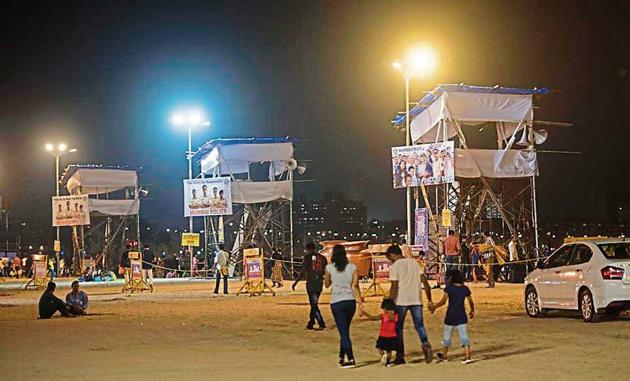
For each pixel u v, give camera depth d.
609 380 10.95
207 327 18.72
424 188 35.38
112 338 16.77
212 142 43.56
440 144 32.97
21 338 17.05
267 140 44.03
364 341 15.64
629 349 13.96
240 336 16.77
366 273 33.53
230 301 27.64
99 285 43.09
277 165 45.75
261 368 12.36
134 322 20.36
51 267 45.91
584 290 18.02
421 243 35.06
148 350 14.68
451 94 34.25
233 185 43.19
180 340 16.19
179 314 22.48
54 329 18.94
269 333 17.25
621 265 17.42
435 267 34.88
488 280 32.72
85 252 57.22
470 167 34.06
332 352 14.16
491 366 12.23
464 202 37.62
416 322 12.70
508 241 39.03
